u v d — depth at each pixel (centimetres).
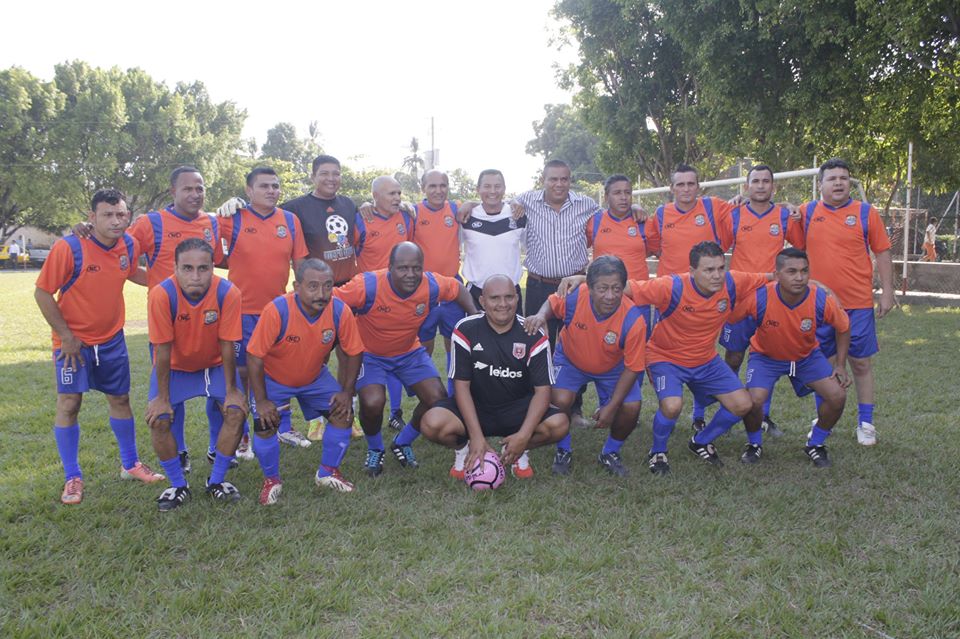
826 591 307
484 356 438
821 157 1515
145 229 471
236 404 415
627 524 378
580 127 4828
